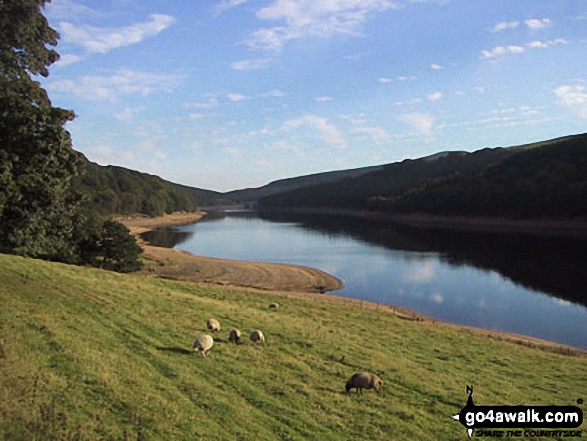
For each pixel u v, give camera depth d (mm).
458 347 23016
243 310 25750
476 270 58875
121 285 27719
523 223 108250
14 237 18422
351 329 24422
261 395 12805
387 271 60125
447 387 15352
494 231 104125
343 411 12398
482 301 43875
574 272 55375
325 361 17062
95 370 12570
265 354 17016
